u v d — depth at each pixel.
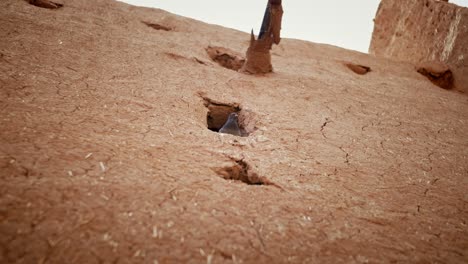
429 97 6.55
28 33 4.35
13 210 1.39
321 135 3.51
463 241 1.94
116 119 2.71
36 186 1.58
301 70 6.87
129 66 4.30
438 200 2.46
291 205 2.01
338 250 1.65
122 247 1.35
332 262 1.54
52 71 3.37
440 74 8.39
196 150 2.54
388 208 2.21
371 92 6.13
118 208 1.58
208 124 4.12
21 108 2.42
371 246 1.74
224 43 7.73
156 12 8.88
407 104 5.69
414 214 2.19
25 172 1.67
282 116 3.91
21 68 3.19
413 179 2.78
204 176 2.14
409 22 10.62
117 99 3.15
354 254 1.64
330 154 3.03
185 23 8.66
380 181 2.63
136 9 8.68
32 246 1.24
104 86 3.39
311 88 5.54
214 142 2.79
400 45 10.94
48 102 2.66
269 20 5.64
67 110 2.62
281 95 4.85
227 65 6.85
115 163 2.01
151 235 1.45
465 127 4.86
